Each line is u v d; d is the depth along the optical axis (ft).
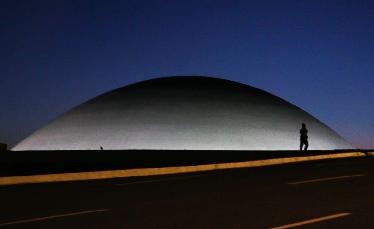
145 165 78.79
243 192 43.65
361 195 40.16
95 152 79.25
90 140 165.58
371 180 52.29
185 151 83.30
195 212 32.50
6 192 48.47
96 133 167.84
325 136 186.80
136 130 163.94
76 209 35.06
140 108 173.47
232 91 187.21
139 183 55.21
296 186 47.55
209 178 59.47
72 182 60.80
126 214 32.17
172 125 164.55
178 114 169.07
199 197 40.70
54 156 76.13
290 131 175.32
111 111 176.76
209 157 85.66
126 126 166.50
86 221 29.78
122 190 47.83
